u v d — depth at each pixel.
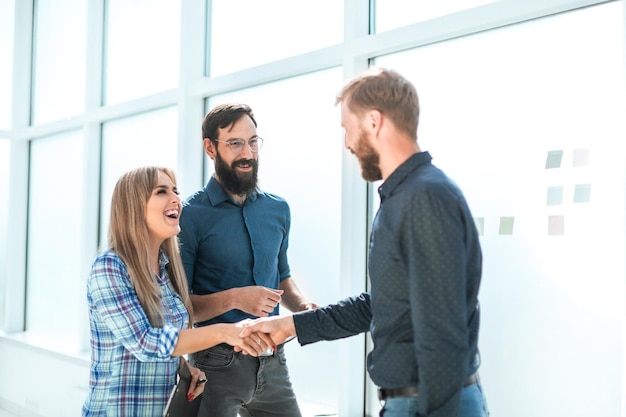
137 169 2.13
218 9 3.48
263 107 3.23
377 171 1.62
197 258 2.46
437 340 1.36
